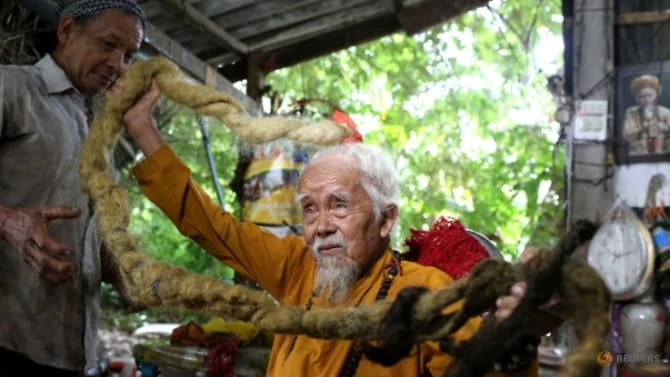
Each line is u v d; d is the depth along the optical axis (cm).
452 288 127
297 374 176
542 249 122
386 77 777
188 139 518
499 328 117
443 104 789
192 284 148
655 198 281
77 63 224
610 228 237
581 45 296
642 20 294
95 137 192
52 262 194
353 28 444
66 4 227
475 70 778
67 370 223
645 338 227
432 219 728
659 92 286
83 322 227
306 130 173
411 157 777
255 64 448
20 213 195
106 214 179
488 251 195
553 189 315
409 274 182
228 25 427
